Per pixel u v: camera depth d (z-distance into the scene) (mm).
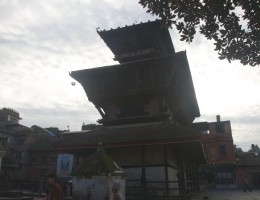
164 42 24969
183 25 8711
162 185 18766
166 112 20781
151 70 20719
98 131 21875
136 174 19516
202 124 58125
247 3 7930
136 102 21578
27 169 66438
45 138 71438
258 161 61938
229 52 8500
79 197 12406
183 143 19281
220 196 31125
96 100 22047
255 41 8258
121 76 21453
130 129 20734
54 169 65125
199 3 8305
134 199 17969
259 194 36500
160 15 8867
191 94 25969
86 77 22047
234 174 62406
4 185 37562
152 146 19844
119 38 23438
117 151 20562
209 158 64312
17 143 68562
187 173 27703
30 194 29000
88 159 13516
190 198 24344
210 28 8469
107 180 12359
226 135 65000
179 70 21031
